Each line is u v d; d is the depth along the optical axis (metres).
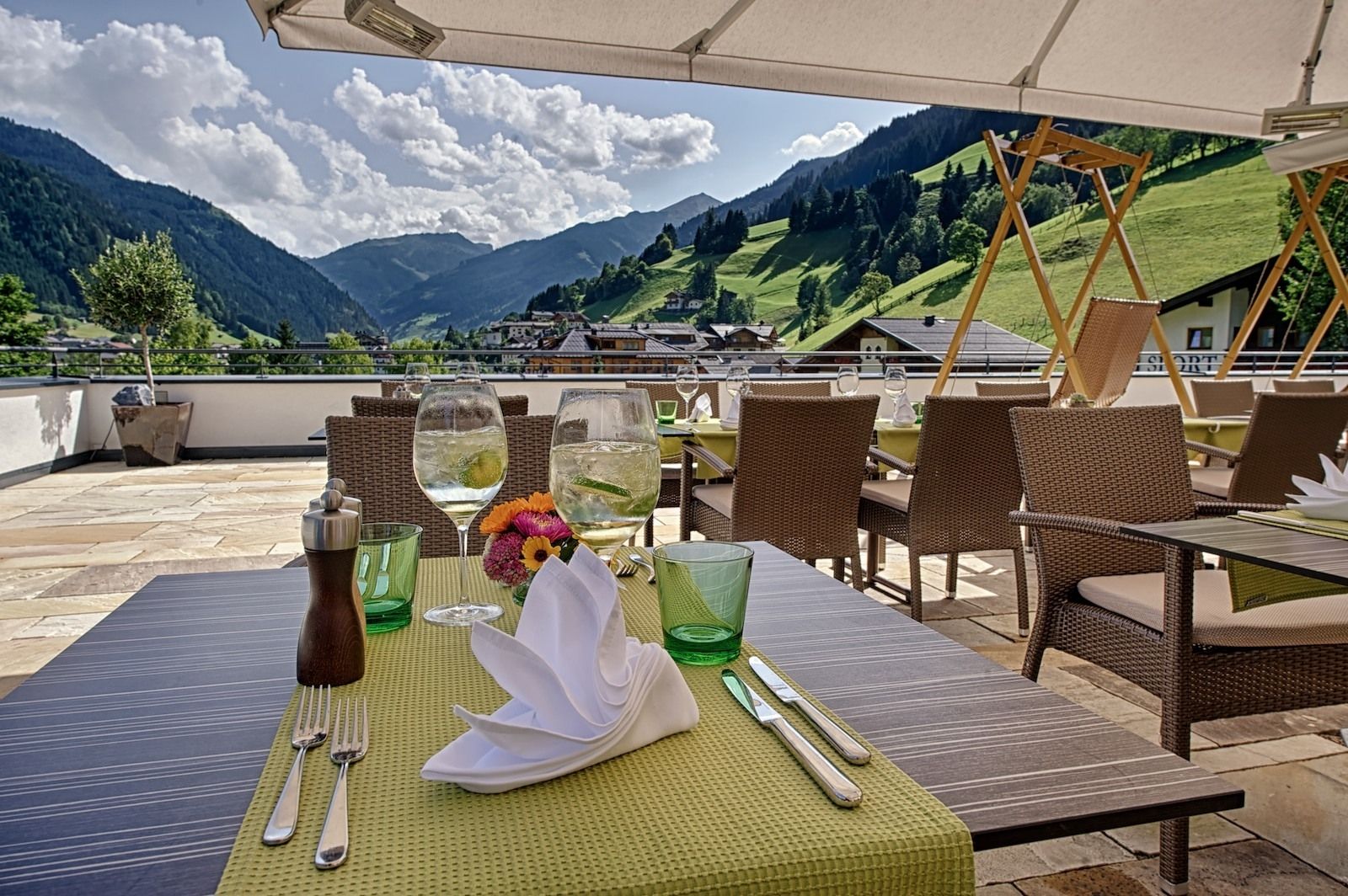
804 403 2.29
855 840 0.41
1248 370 8.10
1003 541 2.55
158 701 0.61
